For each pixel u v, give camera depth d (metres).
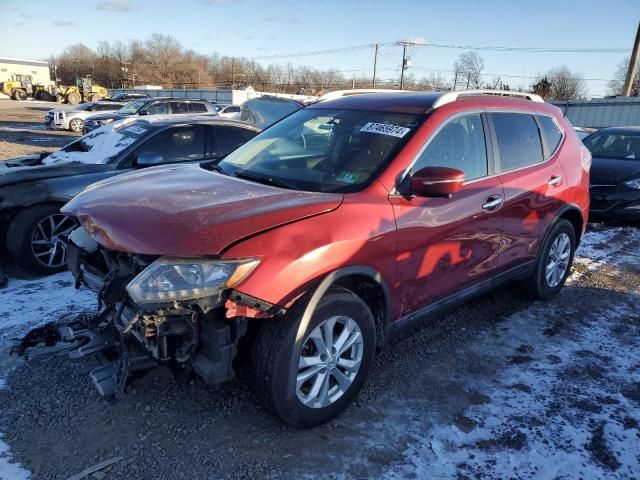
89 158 5.76
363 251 2.88
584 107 31.23
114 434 2.83
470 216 3.57
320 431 2.92
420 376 3.52
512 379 3.53
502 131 4.05
